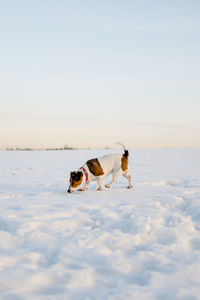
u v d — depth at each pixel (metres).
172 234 4.25
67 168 15.03
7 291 2.63
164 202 6.30
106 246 3.83
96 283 2.83
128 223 4.76
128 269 3.13
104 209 5.67
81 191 7.91
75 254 3.47
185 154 27.25
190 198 6.57
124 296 2.56
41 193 7.41
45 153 31.44
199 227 4.76
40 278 2.87
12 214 5.21
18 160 21.03
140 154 27.75
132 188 8.44
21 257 3.37
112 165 8.09
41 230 4.46
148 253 3.54
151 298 2.55
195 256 3.48
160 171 13.27
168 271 3.10
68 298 2.54
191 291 2.65
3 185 9.13
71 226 4.67
